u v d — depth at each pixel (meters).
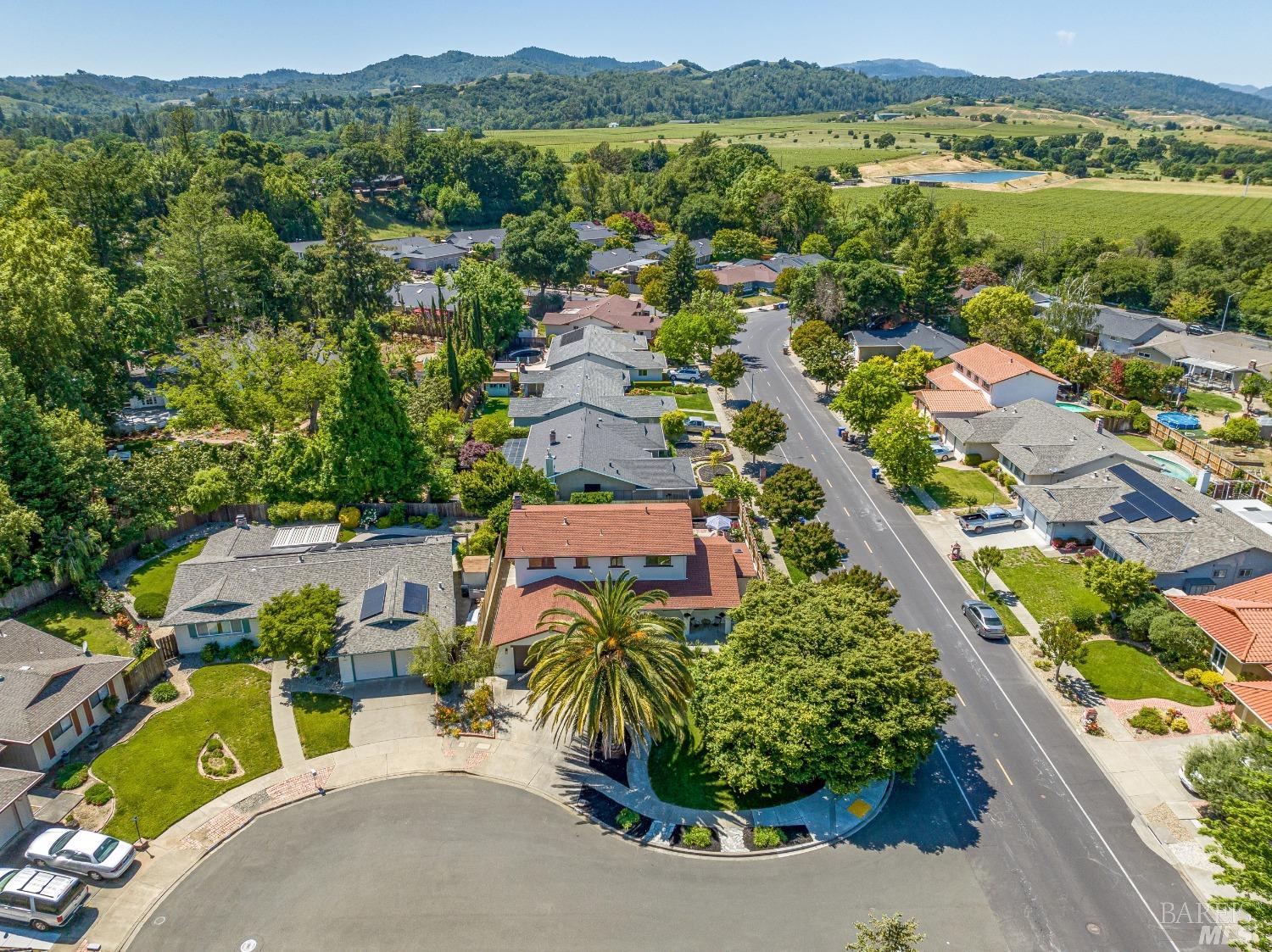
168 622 51.34
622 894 36.34
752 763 39.53
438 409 88.31
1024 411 87.12
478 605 57.19
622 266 165.88
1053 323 120.38
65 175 100.56
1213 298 133.00
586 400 89.94
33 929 34.38
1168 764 44.38
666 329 111.69
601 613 41.41
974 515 70.81
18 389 60.19
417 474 70.81
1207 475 70.94
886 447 75.56
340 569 55.19
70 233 81.88
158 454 70.62
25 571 54.75
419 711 47.81
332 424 67.62
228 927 34.59
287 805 41.06
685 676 41.59
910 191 174.38
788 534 61.06
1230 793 38.22
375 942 33.94
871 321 129.88
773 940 34.19
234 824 39.75
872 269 125.69
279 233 177.88
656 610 53.34
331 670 51.25
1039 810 41.44
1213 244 148.62
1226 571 58.34
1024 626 56.84
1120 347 118.25
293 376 81.56
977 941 34.38
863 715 39.69
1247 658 47.94
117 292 92.94
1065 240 161.88
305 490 68.00
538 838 39.28
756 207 187.38
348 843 38.84
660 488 71.94
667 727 45.16
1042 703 49.34
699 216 188.62
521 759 44.38
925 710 40.31
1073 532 67.38
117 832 39.09
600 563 54.50
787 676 40.84
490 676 50.97
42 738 42.22
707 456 85.12
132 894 36.06
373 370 67.50
